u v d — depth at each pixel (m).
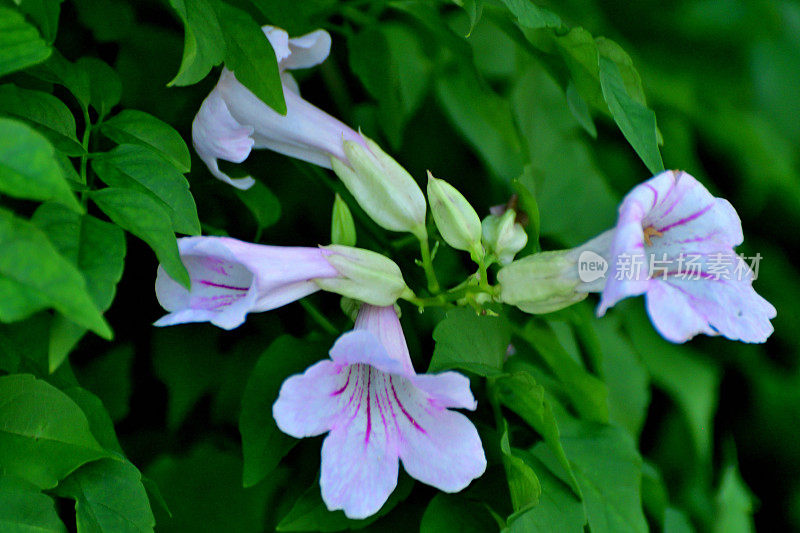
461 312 0.42
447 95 0.48
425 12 0.45
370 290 0.41
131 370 0.43
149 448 0.44
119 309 0.43
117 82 0.41
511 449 0.43
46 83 0.40
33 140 0.34
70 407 0.37
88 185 0.39
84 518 0.37
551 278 0.40
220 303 0.40
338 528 0.41
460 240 0.41
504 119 0.46
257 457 0.40
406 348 0.41
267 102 0.39
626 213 0.37
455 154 0.48
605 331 0.48
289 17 0.42
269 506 0.43
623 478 0.43
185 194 0.38
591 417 0.45
